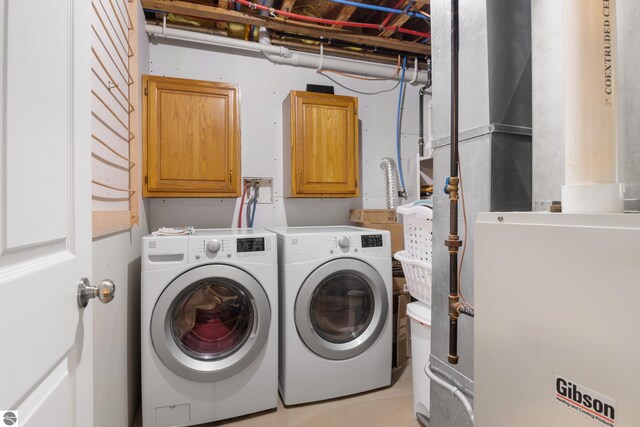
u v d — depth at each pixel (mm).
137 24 1828
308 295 1767
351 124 2436
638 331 432
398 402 1832
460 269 1142
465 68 1132
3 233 482
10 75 503
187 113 2055
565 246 519
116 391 1378
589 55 583
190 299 1703
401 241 2418
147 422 1529
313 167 2342
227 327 1782
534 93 1088
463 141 1143
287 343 1759
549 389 538
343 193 2420
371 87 2840
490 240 647
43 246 612
